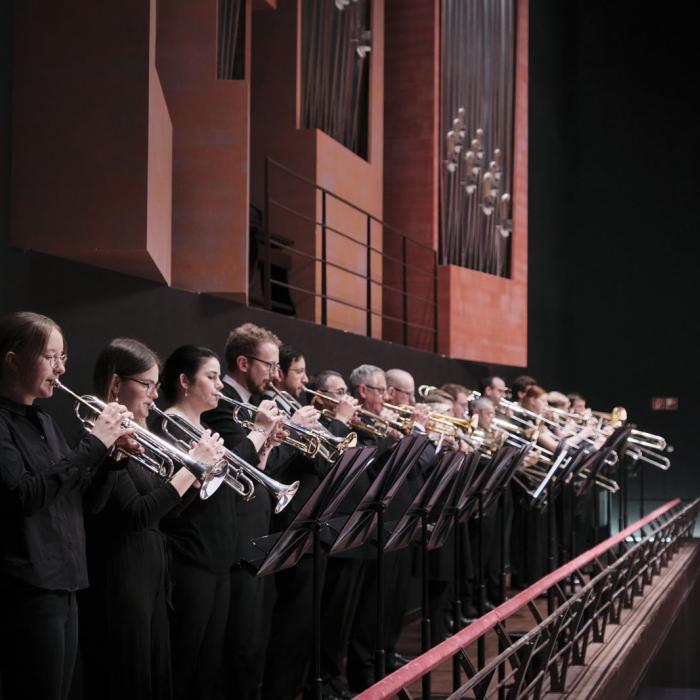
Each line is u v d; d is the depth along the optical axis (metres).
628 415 17.89
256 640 4.81
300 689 5.35
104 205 5.34
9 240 5.33
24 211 5.37
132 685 3.93
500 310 12.96
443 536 5.87
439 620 6.79
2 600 3.36
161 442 3.93
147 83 5.39
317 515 4.18
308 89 10.30
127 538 3.96
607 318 18.06
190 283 6.96
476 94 12.87
